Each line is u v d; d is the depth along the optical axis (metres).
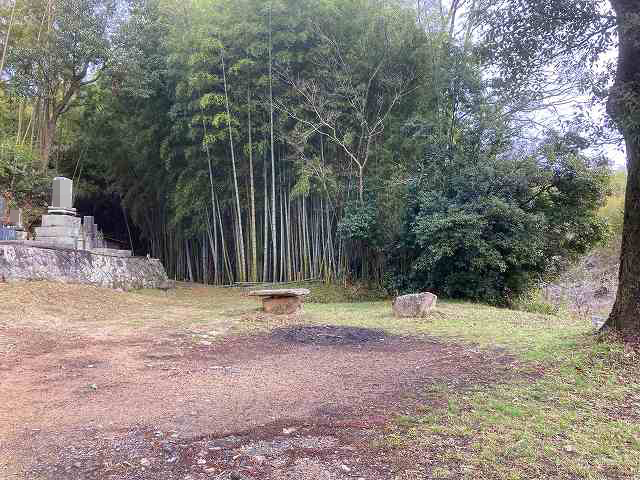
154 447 3.53
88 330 8.14
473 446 3.53
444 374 5.46
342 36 15.19
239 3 14.95
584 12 6.23
